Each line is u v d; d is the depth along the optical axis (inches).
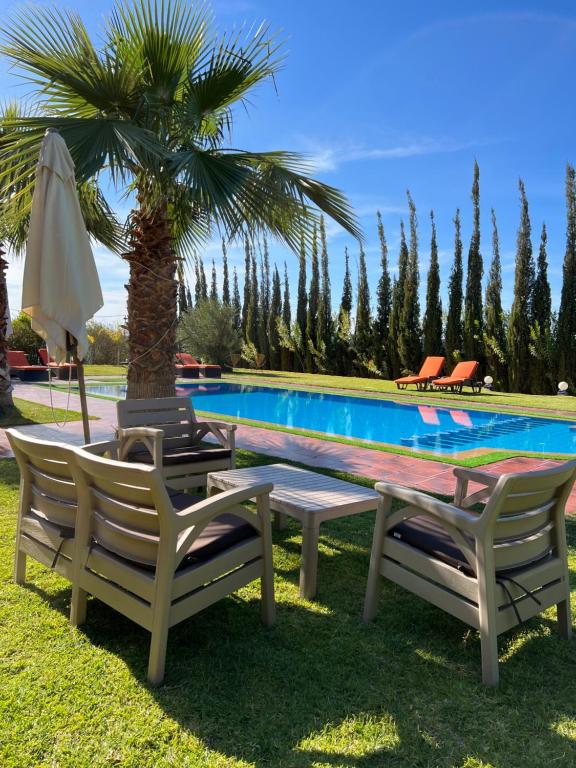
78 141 152.6
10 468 185.2
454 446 298.0
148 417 164.4
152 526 73.3
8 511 140.0
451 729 65.9
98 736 62.1
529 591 82.5
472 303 695.7
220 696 70.5
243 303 1059.3
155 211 201.5
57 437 248.1
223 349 890.7
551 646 87.1
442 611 97.3
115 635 85.3
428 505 82.0
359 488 119.4
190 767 58.0
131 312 210.2
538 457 231.3
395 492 87.6
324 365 892.0
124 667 76.4
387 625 91.8
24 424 280.8
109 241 268.8
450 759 60.7
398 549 88.9
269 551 89.7
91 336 856.3
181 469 146.0
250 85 202.8
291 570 114.5
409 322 772.6
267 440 263.3
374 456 228.2
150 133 165.9
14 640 82.7
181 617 74.6
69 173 128.4
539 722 67.5
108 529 79.3
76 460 80.3
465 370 550.3
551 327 621.9
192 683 73.1
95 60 178.4
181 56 186.2
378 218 806.5
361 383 668.1
